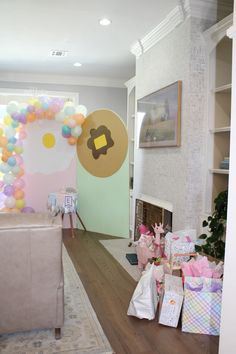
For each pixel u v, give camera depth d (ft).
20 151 15.03
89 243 13.87
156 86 11.92
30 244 6.08
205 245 8.80
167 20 10.47
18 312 6.29
